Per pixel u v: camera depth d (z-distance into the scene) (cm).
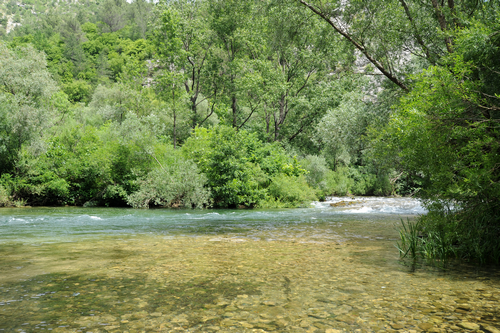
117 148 1612
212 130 1836
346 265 401
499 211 453
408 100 530
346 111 2075
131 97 2900
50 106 2198
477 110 446
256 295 282
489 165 407
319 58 2327
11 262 409
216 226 823
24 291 289
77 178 1662
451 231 463
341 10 1158
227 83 2520
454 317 232
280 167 1884
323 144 2839
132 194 1530
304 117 2803
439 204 481
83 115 3356
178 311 243
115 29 12069
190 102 2591
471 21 609
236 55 2605
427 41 1005
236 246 534
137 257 443
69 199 1639
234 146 1580
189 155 1711
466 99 439
